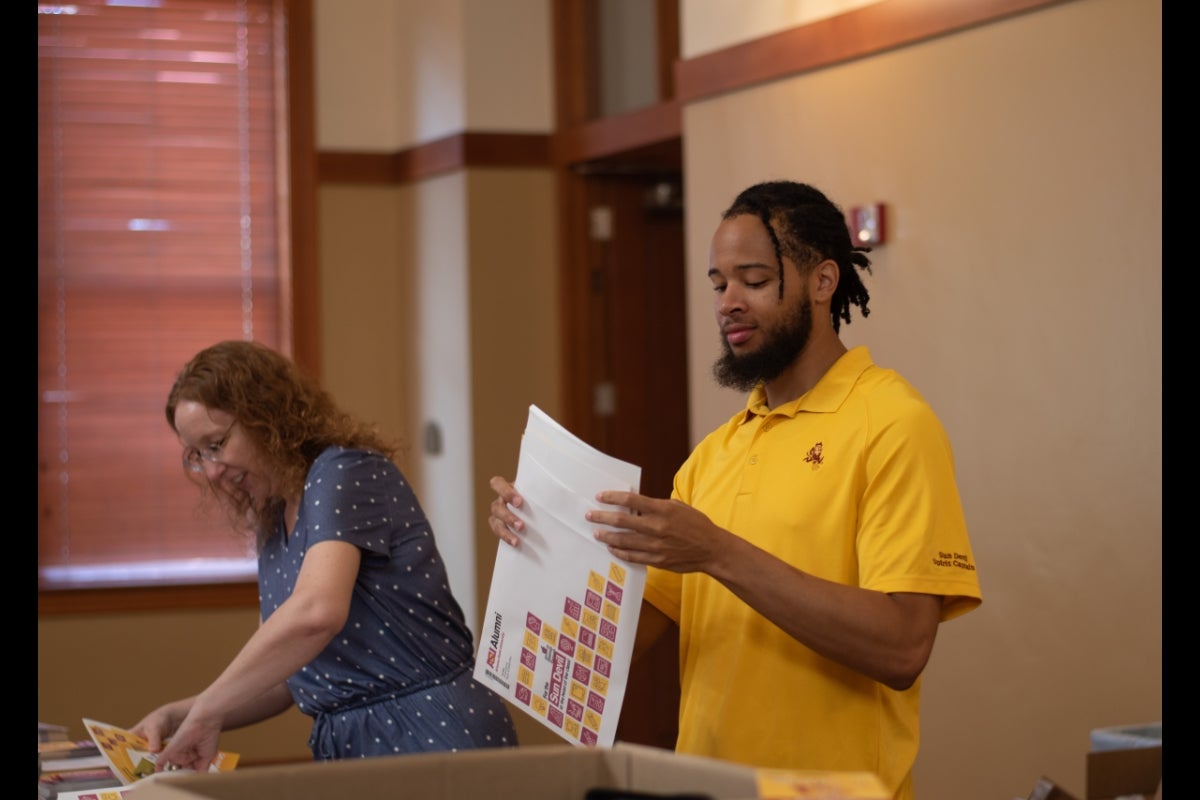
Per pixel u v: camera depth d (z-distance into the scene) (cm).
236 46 675
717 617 222
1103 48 351
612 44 614
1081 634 358
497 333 650
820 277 220
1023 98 375
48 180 651
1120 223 348
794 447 218
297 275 683
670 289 671
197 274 671
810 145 455
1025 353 375
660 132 571
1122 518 347
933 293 406
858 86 434
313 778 138
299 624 233
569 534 214
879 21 421
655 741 635
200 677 650
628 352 660
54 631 636
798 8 459
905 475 205
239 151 677
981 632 388
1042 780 186
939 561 201
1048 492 368
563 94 649
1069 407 362
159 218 666
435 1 670
